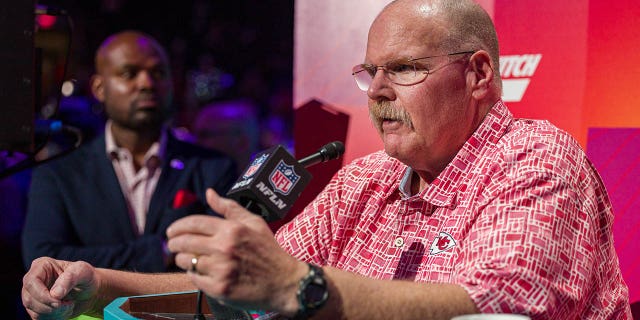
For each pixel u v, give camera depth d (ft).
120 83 15.79
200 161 16.17
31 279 8.21
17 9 8.78
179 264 5.84
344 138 11.91
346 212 8.85
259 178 6.27
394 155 7.98
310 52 12.24
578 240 7.02
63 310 8.13
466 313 6.35
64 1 21.03
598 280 7.55
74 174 15.60
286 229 9.30
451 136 7.90
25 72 8.87
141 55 15.88
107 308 7.48
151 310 8.10
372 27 8.07
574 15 9.95
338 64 11.98
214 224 5.72
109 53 15.92
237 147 18.57
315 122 12.19
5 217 19.57
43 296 8.05
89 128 19.63
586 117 9.89
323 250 9.00
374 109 7.96
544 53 10.18
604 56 9.76
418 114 7.72
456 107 7.82
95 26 21.45
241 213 5.93
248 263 5.70
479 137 7.96
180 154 16.16
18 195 19.60
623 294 7.94
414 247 8.00
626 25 9.59
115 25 21.66
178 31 22.26
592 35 9.82
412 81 7.72
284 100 22.26
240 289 5.70
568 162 7.39
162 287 8.99
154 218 15.55
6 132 8.77
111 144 15.84
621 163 9.69
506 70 10.48
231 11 22.34
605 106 9.77
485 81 7.89
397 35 7.79
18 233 19.67
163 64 16.12
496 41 8.21
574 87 9.96
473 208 7.58
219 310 6.67
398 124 7.84
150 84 15.83
